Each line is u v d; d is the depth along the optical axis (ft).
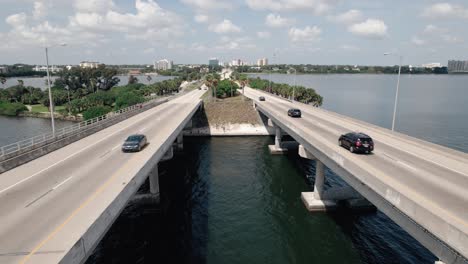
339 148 99.25
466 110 389.19
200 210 122.01
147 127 149.59
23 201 61.41
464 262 42.37
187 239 100.99
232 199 132.46
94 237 51.13
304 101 328.29
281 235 103.45
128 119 178.40
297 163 184.03
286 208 123.03
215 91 351.25
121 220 113.70
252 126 268.62
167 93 515.50
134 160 89.35
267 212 119.85
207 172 168.86
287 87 353.72
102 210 55.62
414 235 53.26
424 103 457.68
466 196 58.59
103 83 593.01
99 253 93.20
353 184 78.23
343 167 79.00
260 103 255.70
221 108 278.05
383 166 78.59
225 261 89.71
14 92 477.36
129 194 69.97
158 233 104.88
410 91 643.45
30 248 44.24
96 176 75.41
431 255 90.22
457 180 67.87
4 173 80.07
